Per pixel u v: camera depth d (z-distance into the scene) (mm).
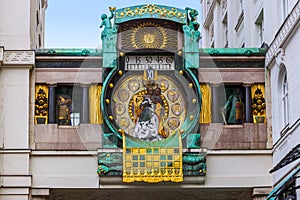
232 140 31234
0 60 30641
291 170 28484
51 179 30562
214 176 30938
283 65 30250
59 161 30734
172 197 32344
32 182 30516
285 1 30922
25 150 30484
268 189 30953
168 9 31344
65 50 31281
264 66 31781
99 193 31453
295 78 28766
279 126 30734
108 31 31203
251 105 31531
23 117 30734
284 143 29578
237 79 31625
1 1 31469
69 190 30875
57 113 31156
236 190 31344
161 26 31266
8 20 31328
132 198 32344
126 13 31219
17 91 30875
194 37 31312
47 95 31172
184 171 30578
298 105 28422
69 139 30859
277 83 30844
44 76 31219
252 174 31062
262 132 31359
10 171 30375
